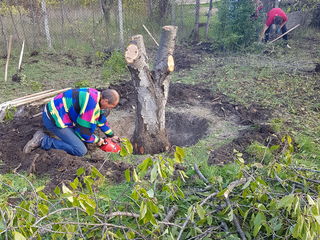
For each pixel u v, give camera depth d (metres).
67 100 4.31
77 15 11.88
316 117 5.91
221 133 5.37
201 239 2.95
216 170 4.18
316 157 4.63
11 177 4.15
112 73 8.34
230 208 3.00
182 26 11.98
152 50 10.41
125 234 2.79
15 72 8.27
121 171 4.29
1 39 10.18
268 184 3.66
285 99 6.66
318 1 11.73
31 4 10.14
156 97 4.76
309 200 2.62
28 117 5.93
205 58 9.53
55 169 4.27
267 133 5.19
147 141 4.92
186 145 5.63
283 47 10.46
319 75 7.90
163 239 2.88
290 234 2.82
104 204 3.59
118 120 5.95
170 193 3.38
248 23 9.84
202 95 6.95
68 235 2.64
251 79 7.77
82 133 4.31
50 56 9.59
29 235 2.57
